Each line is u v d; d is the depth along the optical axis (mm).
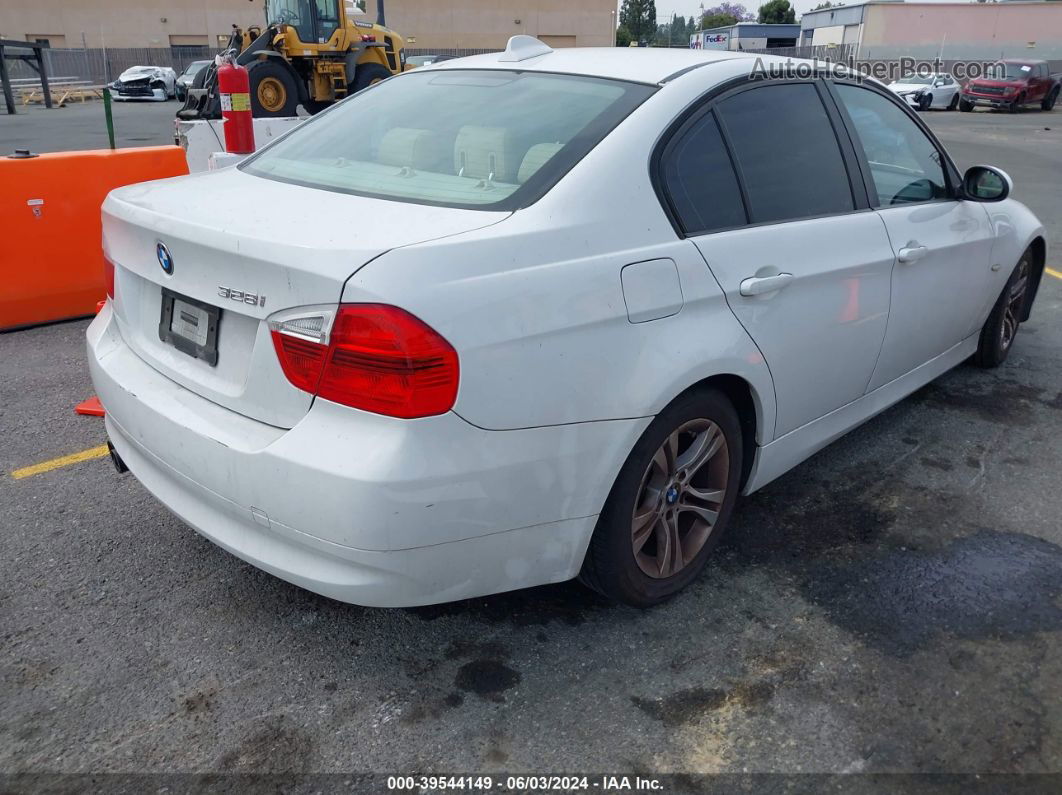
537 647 2701
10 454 3906
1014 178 12570
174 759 2266
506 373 2174
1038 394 4812
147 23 50594
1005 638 2777
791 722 2418
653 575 2775
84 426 4223
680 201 2650
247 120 6508
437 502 2123
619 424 2410
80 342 5441
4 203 5434
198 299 2385
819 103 3322
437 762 2271
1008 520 3500
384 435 2070
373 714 2428
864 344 3395
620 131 2596
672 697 2504
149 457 2611
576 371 2305
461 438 2133
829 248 3098
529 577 2445
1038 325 6016
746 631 2787
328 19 16766
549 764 2270
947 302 3979
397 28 50906
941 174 3980
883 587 3029
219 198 2641
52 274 5695
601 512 2537
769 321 2846
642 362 2441
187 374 2500
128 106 31266
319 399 2131
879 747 2336
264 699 2475
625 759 2287
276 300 2158
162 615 2824
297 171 2900
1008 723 2426
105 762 2252
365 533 2098
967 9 37094
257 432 2262
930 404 4645
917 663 2656
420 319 2045
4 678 2525
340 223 2295
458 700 2480
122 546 3203
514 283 2197
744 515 3504
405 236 2184
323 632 2754
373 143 2930
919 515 3523
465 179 2576
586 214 2402
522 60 3201
